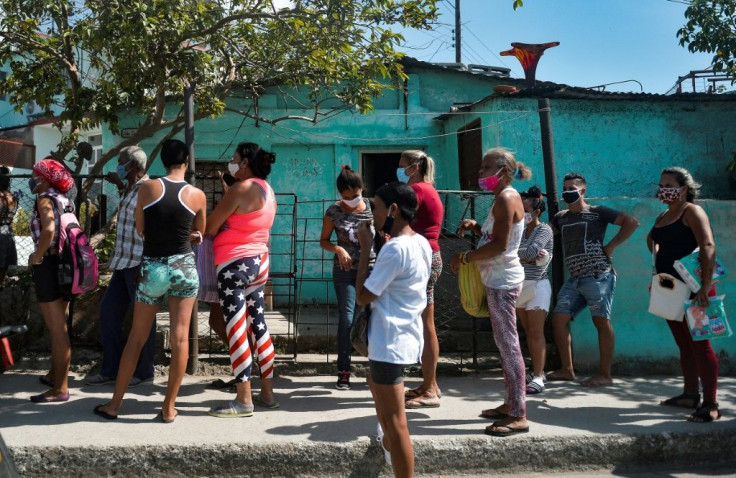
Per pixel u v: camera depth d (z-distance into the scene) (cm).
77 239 463
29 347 583
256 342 479
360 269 347
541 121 625
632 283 616
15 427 406
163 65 760
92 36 691
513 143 912
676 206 477
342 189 523
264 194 467
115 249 511
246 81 952
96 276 476
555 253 622
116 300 520
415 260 327
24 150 1634
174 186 436
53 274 464
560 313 579
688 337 489
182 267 432
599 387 557
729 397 523
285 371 585
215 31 757
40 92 845
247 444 383
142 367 529
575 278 574
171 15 703
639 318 616
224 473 378
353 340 336
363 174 1078
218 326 544
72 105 818
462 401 504
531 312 538
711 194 959
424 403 482
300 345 637
